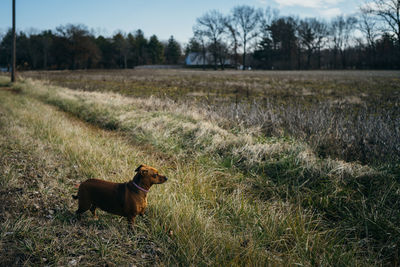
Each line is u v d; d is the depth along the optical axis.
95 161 6.34
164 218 4.12
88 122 11.38
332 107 13.45
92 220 4.18
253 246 3.65
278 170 6.02
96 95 16.47
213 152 7.32
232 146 7.32
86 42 91.50
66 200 4.75
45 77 39.41
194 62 118.12
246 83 30.39
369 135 7.45
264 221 4.27
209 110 11.40
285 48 98.62
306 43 95.81
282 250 3.84
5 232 3.65
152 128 9.20
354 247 3.87
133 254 3.55
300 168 5.82
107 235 3.86
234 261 3.40
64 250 3.50
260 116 9.62
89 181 3.98
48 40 98.62
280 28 96.88
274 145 6.77
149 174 3.81
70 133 8.48
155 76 46.44
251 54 104.25
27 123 9.49
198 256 3.43
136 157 6.99
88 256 3.44
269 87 26.00
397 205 4.54
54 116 11.03
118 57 109.44
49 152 6.88
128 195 3.77
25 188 4.99
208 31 96.31
